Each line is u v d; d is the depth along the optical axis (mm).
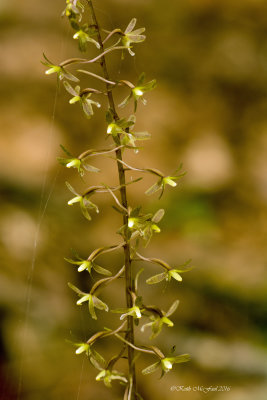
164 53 1841
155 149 1489
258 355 827
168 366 474
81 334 827
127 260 479
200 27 1997
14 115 1412
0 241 892
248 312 917
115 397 756
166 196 1312
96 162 1393
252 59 1922
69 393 745
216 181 1438
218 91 1792
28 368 749
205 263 1044
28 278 813
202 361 812
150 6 1958
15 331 771
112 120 474
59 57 1605
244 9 2078
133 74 1724
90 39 472
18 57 1583
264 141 1638
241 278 989
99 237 1083
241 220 1319
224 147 1567
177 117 1630
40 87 1524
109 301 890
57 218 1032
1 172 1091
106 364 479
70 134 1438
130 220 473
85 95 478
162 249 1108
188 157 1490
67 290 882
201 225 1228
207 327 885
